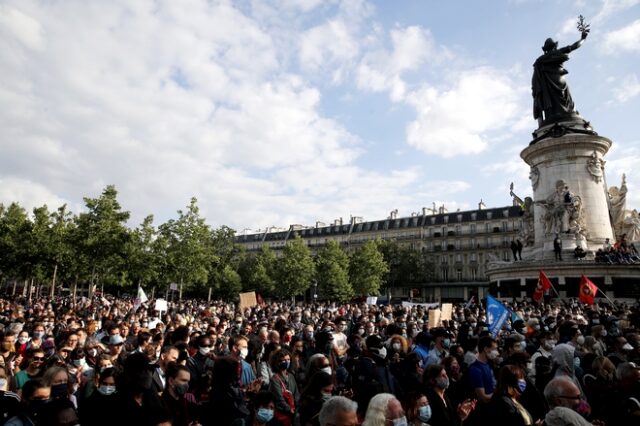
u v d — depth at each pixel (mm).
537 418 7227
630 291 31781
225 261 85938
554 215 36344
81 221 45281
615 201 40188
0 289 78875
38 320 16125
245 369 8680
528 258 38219
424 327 16438
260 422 6270
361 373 7832
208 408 6355
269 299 95688
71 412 4754
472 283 95312
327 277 83438
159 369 8516
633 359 9992
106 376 6441
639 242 37500
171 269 56156
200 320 19672
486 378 7578
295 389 8906
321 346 10391
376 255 89688
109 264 47000
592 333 12906
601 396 7355
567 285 33000
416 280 97938
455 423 7172
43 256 51156
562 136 37531
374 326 16578
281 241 132750
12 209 61062
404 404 6492
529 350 11328
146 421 5027
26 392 5832
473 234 98312
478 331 14898
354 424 4254
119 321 12922
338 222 128250
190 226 57406
